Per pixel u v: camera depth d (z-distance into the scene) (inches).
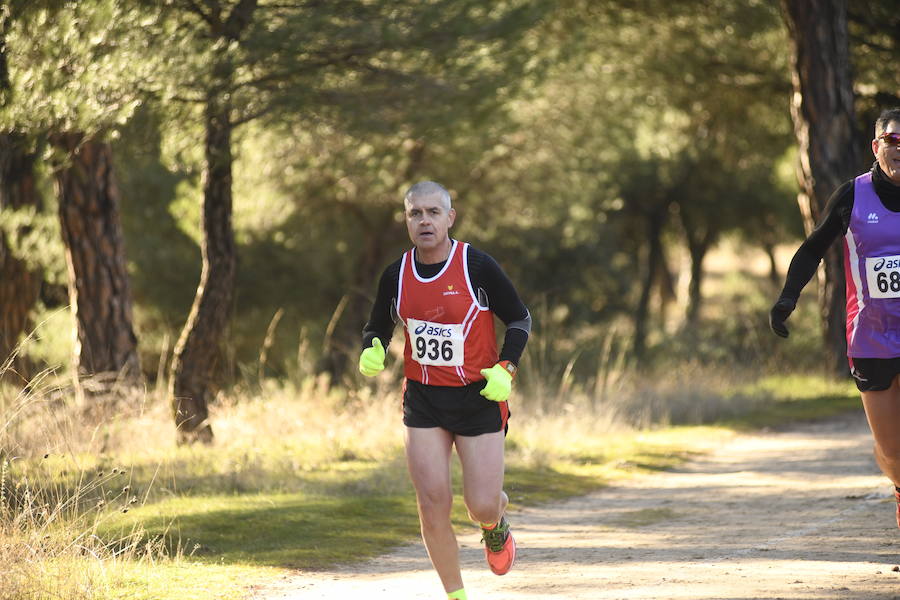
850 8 2145.7
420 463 569.6
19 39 1100.5
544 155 2583.7
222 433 1428.4
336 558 784.3
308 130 1523.1
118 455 1150.3
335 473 1143.6
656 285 5846.5
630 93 2519.7
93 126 1150.3
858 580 634.8
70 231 1427.2
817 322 3134.8
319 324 2891.2
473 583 700.7
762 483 1125.7
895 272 593.3
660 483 1175.0
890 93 2272.4
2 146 1510.8
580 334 3324.3
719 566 708.7
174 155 1444.4
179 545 776.3
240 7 1296.8
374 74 1392.7
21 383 1750.7
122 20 1131.9
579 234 3287.4
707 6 2240.4
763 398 1903.3
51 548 690.8
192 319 1402.6
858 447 1359.5
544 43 2101.4
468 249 569.6
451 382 566.6
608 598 621.9
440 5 1342.3
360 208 2689.5
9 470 896.9
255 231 2714.1
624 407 1695.4
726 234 5147.6
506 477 1181.7
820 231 625.0
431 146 2240.4
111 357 1434.5
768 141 2674.7
